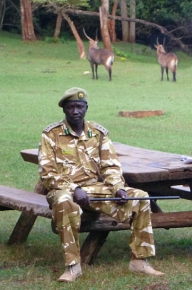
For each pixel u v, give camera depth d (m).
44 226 7.06
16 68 29.47
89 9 43.91
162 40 42.00
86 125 5.36
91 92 22.95
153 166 5.68
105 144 5.34
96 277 5.04
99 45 42.16
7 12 44.69
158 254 5.90
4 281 5.02
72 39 44.00
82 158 5.27
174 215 5.56
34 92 22.61
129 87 24.78
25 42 39.12
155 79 27.88
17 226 6.24
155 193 6.60
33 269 5.33
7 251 5.99
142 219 5.09
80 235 6.77
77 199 4.96
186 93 23.30
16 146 12.09
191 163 5.80
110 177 5.20
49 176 5.14
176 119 16.84
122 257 5.79
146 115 17.17
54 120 16.12
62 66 31.22
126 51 38.41
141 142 12.91
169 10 42.69
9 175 9.80
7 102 19.58
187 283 4.95
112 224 5.26
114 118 16.70
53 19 45.03
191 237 6.61
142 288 4.82
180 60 38.56
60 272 5.23
